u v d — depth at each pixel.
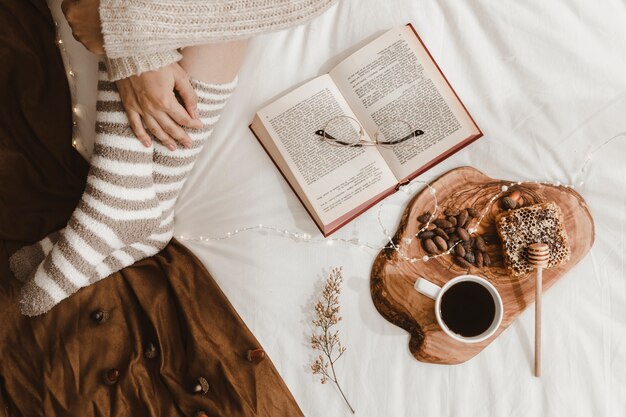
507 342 0.85
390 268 0.85
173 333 0.87
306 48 0.91
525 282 0.84
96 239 0.79
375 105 0.87
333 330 0.86
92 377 0.82
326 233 0.86
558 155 0.87
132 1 0.67
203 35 0.71
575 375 0.83
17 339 0.82
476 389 0.84
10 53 0.81
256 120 0.88
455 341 0.83
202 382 0.83
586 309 0.84
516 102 0.88
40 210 0.88
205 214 0.91
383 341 0.85
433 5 0.90
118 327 0.86
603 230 0.85
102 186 0.78
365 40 0.91
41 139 0.86
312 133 0.87
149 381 0.84
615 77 0.86
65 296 0.81
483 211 0.86
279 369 0.86
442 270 0.85
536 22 0.88
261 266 0.88
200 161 0.92
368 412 0.85
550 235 0.82
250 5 0.70
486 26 0.89
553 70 0.87
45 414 0.81
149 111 0.77
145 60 0.72
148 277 0.89
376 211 0.88
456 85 0.90
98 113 0.79
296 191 0.88
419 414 0.84
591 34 0.87
